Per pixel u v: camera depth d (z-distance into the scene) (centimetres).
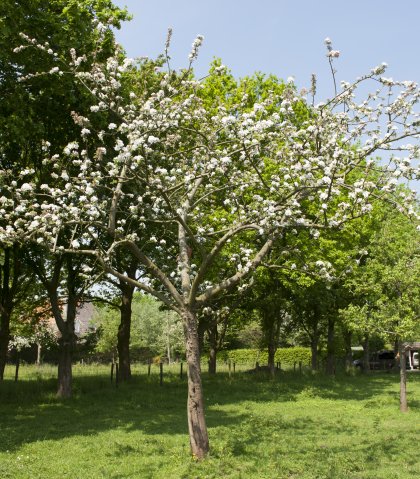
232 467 883
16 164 1748
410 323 1560
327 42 881
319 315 3194
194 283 981
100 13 1591
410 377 3175
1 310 1998
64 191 978
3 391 1930
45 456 997
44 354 4384
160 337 4997
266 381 2589
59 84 1445
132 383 2409
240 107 1209
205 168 1024
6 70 1411
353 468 886
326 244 2123
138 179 991
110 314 4478
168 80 1072
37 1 1378
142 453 1014
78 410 1608
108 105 1076
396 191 920
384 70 913
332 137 996
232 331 3797
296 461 932
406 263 1627
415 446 1072
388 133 896
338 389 2303
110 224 1003
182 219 952
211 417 1485
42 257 1919
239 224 1008
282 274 2233
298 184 979
